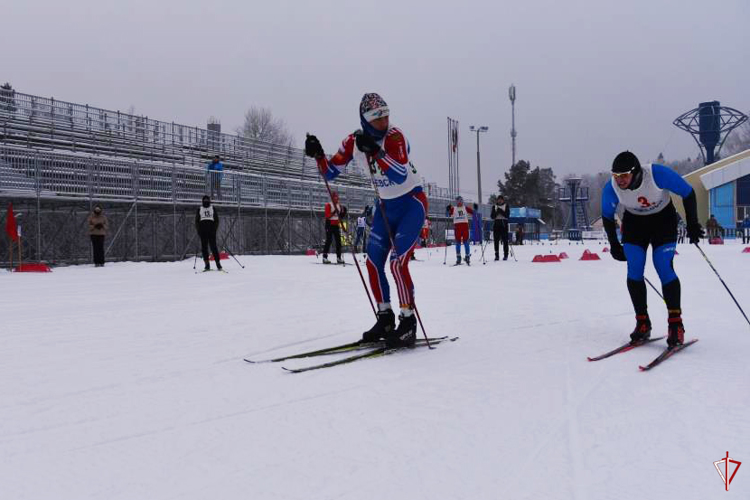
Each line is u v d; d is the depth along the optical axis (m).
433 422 2.31
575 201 50.25
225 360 3.51
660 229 3.90
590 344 3.95
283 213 22.67
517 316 5.24
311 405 2.55
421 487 1.71
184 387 2.87
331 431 2.21
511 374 3.10
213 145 26.00
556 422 2.30
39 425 2.29
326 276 10.28
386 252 3.98
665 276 3.79
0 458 1.95
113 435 2.17
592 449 2.01
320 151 3.96
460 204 13.12
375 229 4.01
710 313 5.19
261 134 58.00
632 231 4.01
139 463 1.90
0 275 10.84
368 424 2.29
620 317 5.16
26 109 18.55
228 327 4.75
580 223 54.03
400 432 2.19
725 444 2.04
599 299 6.51
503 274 10.35
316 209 24.53
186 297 7.02
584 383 2.90
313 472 1.83
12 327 4.75
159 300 6.71
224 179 19.72
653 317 5.20
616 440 2.09
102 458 1.95
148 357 3.58
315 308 5.96
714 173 39.41
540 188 69.88
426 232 24.03
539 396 2.67
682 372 3.09
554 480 1.76
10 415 2.41
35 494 1.68
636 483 1.73
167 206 17.58
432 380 2.99
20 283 9.10
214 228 11.51
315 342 4.12
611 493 1.66
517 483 1.74
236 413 2.44
